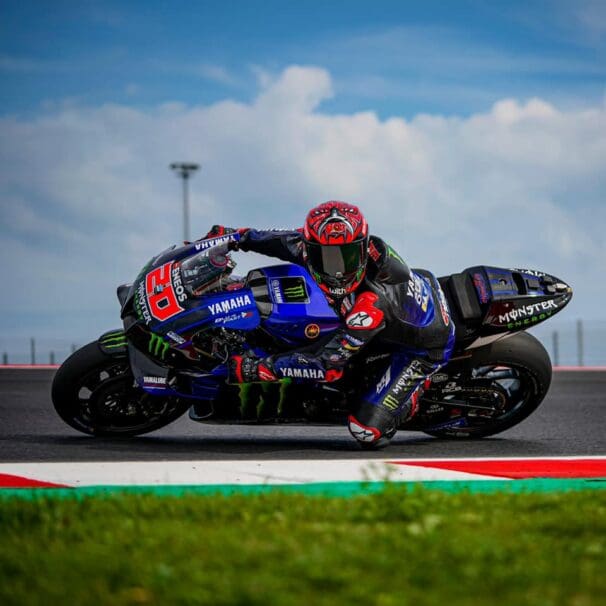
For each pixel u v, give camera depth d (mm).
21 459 6207
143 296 6480
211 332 6379
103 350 6668
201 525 4234
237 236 6652
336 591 3381
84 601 3264
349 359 6664
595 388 11203
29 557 3711
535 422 8352
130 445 6730
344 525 4203
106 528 4121
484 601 3309
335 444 7102
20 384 10781
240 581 3420
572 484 5535
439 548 3793
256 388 6559
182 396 6523
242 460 6199
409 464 6148
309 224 6168
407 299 6582
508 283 6984
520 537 4031
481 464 6199
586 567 3631
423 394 7109
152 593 3332
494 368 7324
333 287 6215
